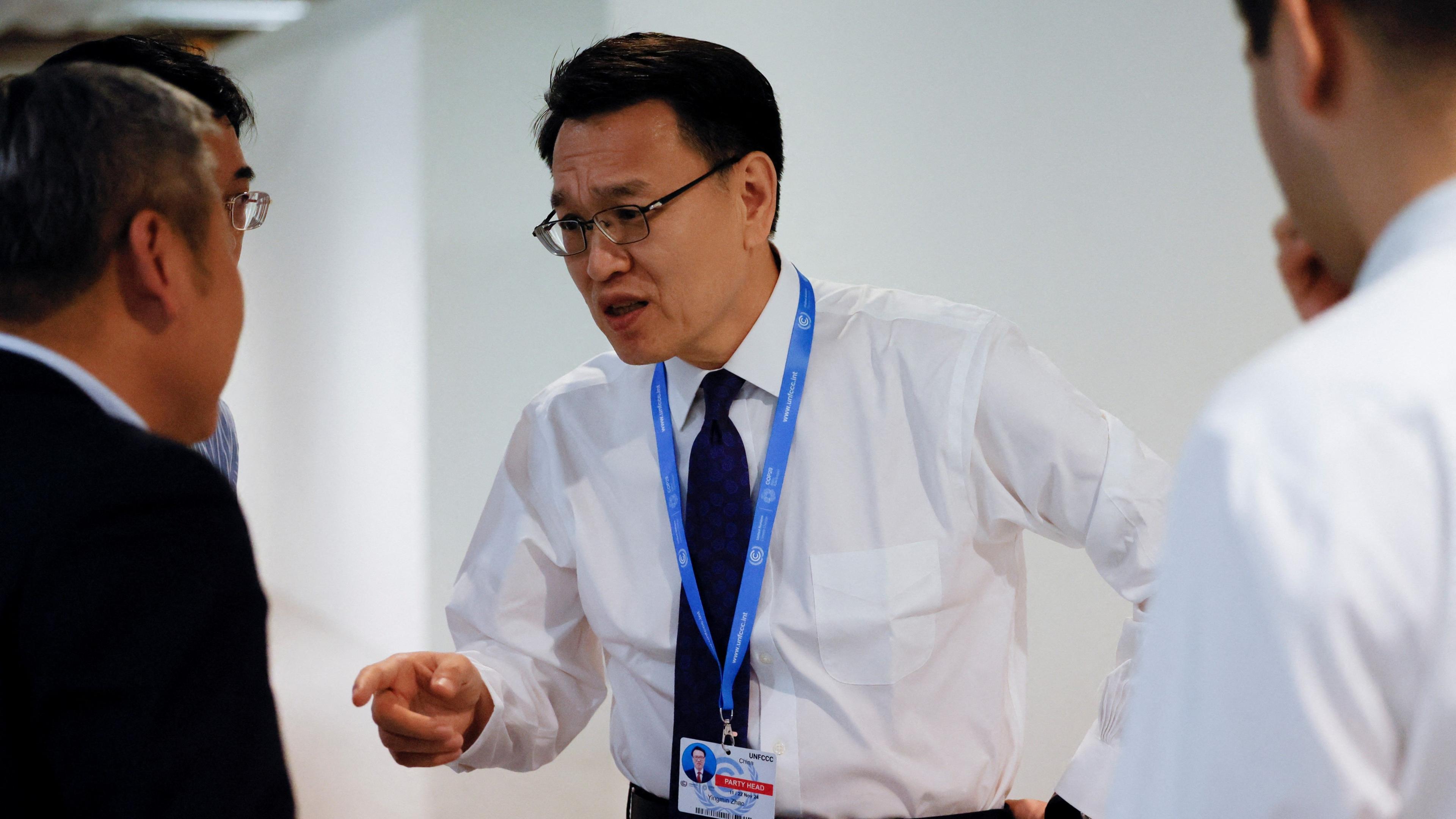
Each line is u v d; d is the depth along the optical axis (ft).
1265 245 7.13
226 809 2.42
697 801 4.65
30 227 2.61
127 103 2.73
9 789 2.34
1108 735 4.48
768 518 4.68
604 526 5.07
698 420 4.92
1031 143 8.39
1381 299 1.62
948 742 4.66
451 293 15.20
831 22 9.82
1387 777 1.52
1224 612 1.57
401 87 15.89
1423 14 1.58
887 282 9.50
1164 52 7.57
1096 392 8.15
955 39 8.82
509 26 14.08
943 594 4.64
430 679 4.63
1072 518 4.60
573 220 4.38
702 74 4.26
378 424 16.89
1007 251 8.61
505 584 5.35
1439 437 1.48
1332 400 1.54
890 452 4.72
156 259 2.74
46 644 2.32
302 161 18.72
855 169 9.71
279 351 19.66
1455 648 1.45
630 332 4.44
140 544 2.42
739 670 4.64
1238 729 1.55
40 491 2.40
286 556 19.71
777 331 4.79
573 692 5.52
